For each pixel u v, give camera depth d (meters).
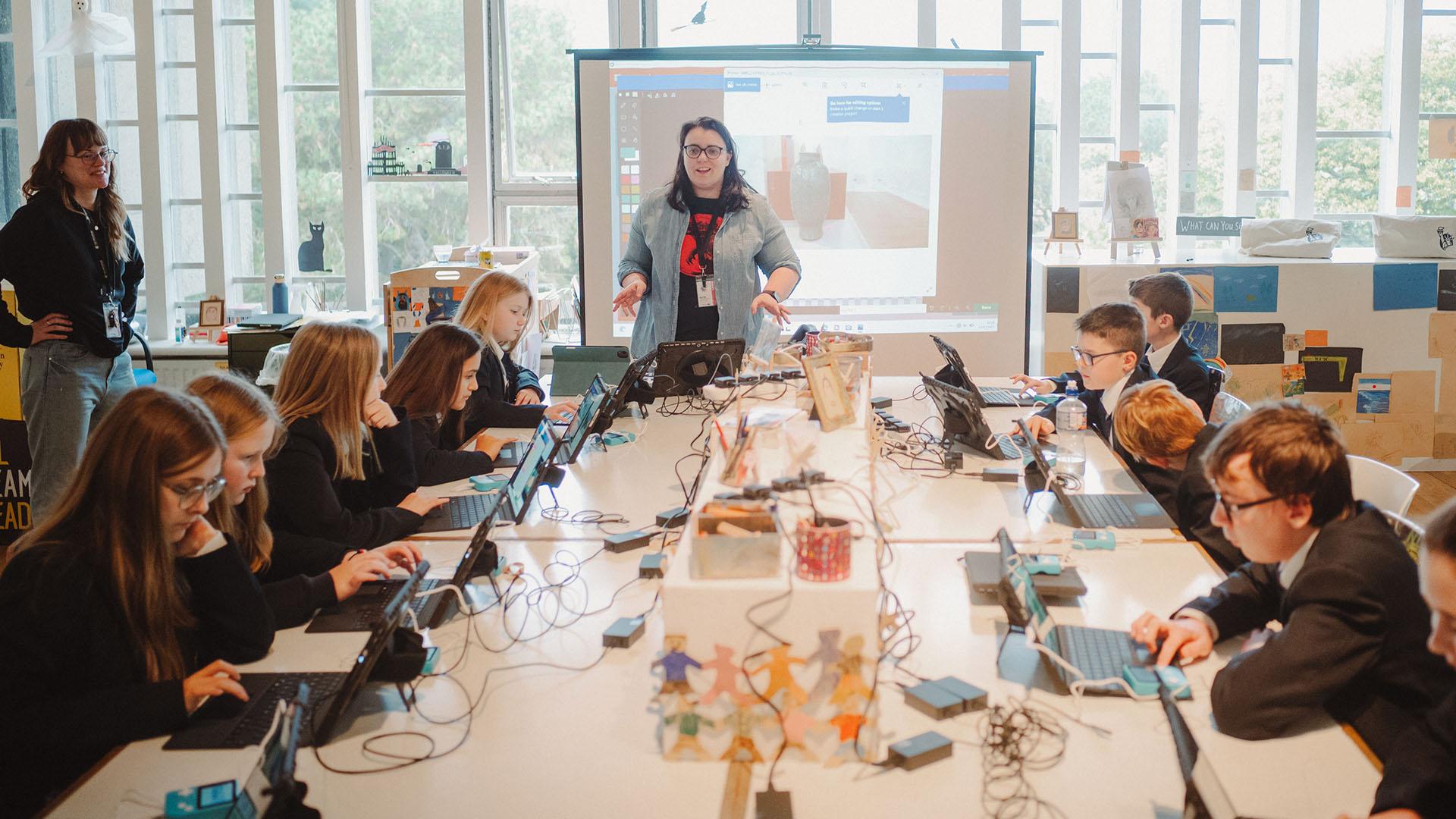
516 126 6.04
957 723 1.70
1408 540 2.22
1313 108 5.84
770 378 3.15
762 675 1.58
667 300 4.48
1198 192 5.99
